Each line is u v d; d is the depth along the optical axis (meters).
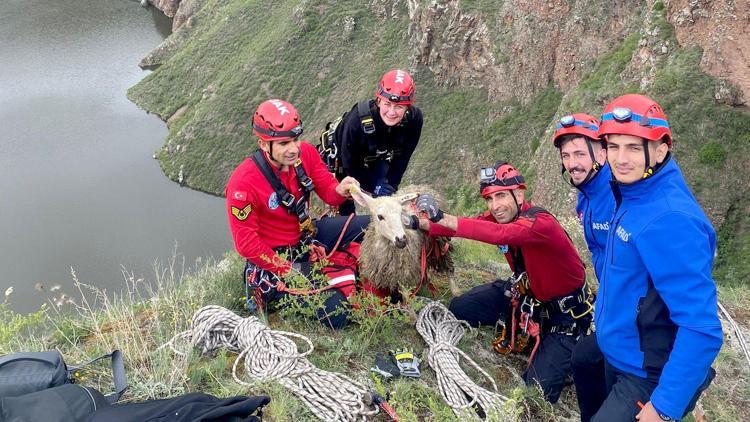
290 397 4.51
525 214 5.14
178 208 80.12
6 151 95.19
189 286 6.13
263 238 5.72
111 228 76.31
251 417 3.84
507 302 5.99
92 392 3.90
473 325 6.16
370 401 4.56
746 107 38.22
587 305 5.42
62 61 126.81
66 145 96.62
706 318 3.39
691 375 3.44
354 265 6.16
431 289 6.54
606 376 4.38
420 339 5.73
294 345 4.91
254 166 5.38
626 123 3.48
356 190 5.68
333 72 83.75
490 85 62.84
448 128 65.38
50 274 68.38
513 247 5.56
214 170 84.81
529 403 5.24
